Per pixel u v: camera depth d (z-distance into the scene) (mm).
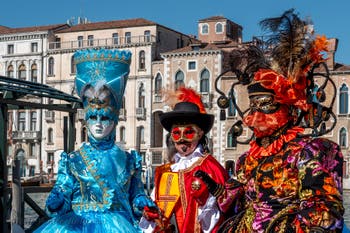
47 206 5621
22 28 52156
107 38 48875
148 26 47844
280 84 3154
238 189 3391
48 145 49938
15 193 9148
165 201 4559
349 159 39688
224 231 3307
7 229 8594
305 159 2947
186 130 4711
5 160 8297
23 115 50938
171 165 4793
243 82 3619
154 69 46688
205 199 4270
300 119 3334
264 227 3045
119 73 5969
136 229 5570
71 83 49469
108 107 5852
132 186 5938
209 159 4727
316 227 2768
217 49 43844
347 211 21531
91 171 5703
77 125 47406
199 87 44344
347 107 40406
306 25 3336
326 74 3381
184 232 4391
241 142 3557
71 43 49906
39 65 50625
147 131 46500
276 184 3051
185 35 51500
